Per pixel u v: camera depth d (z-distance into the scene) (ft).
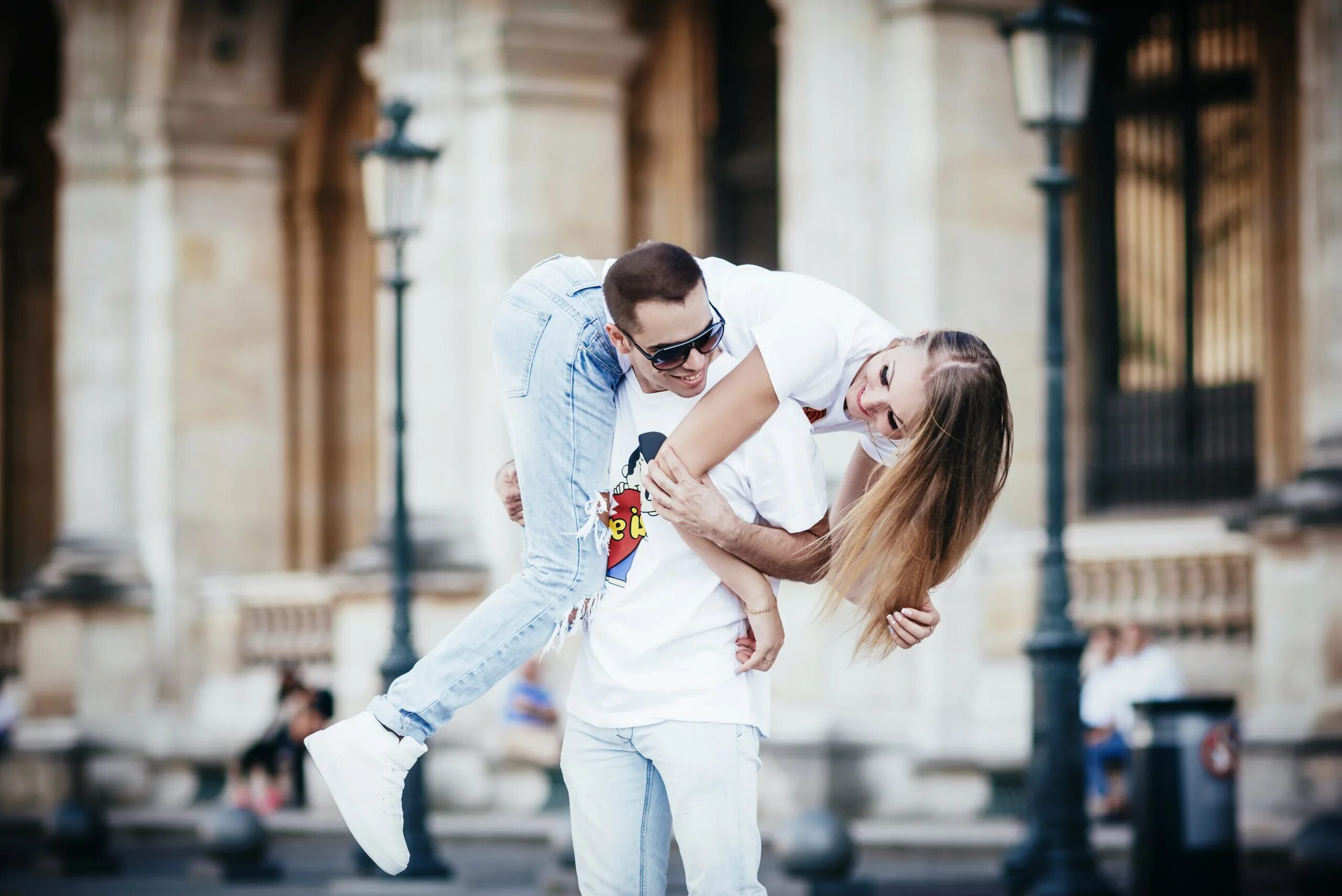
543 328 18.21
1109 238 81.30
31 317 132.26
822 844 50.16
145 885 64.64
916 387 17.71
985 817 68.03
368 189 60.39
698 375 17.75
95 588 97.35
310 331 112.27
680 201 93.15
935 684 69.46
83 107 100.48
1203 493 78.95
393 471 59.62
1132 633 62.28
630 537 18.31
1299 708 59.82
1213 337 78.95
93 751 96.43
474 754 80.64
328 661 93.20
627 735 18.40
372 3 111.14
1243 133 78.43
